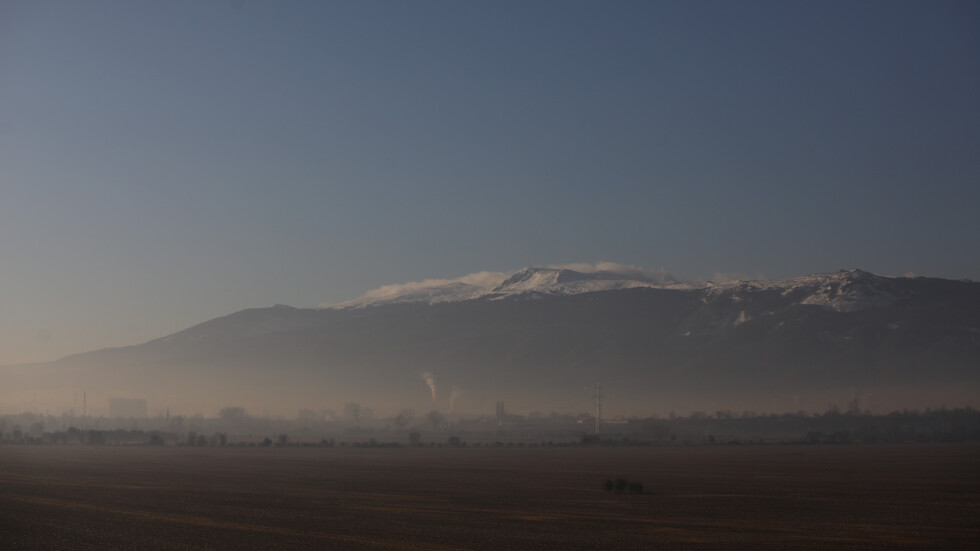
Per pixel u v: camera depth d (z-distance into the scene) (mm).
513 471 137250
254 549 53906
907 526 66000
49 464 147750
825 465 154625
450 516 71688
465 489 100625
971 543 57406
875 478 120438
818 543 57156
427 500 86250
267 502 83500
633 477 123125
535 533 61281
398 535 59906
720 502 85062
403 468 145000
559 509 77812
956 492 97250
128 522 67062
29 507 76812
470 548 54250
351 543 56375
